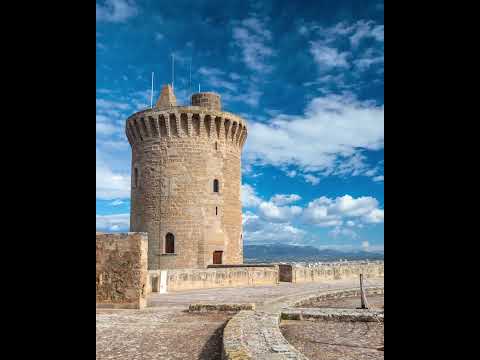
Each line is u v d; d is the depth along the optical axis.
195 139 38.78
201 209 38.31
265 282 33.06
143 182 39.44
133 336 11.70
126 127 41.91
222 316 15.20
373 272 42.22
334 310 15.57
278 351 8.32
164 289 26.14
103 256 17.77
